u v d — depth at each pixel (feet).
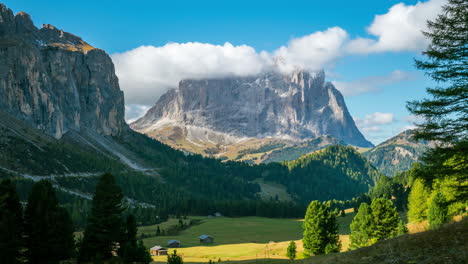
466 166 80.12
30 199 135.64
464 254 76.43
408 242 99.50
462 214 161.48
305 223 214.69
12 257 118.32
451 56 77.92
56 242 136.05
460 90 75.77
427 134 80.28
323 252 205.77
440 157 80.79
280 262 164.45
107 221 152.97
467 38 76.84
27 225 133.59
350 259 102.17
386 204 207.21
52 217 135.64
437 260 78.23
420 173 84.99
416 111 81.56
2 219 117.70
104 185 154.20
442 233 97.86
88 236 153.89
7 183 130.00
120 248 163.63
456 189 85.20
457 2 77.82
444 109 79.00
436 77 80.02
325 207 210.38
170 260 140.15
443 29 79.05
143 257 156.87
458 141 77.97
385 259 89.97
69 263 150.82
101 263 141.79
